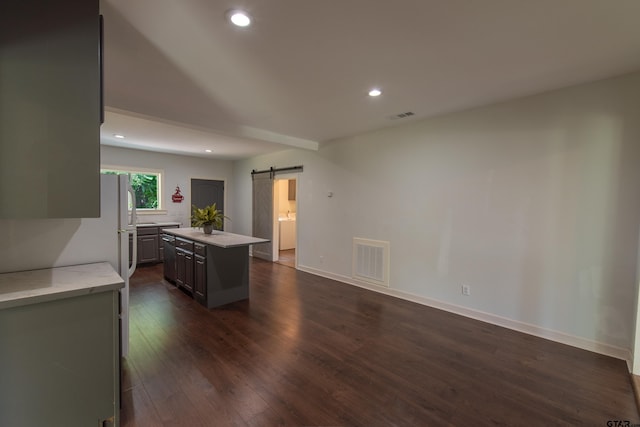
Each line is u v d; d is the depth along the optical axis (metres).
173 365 2.48
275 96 3.03
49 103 1.50
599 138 2.66
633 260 2.54
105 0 1.58
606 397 2.12
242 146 5.93
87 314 1.64
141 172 6.55
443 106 3.33
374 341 2.94
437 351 2.75
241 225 7.81
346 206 4.96
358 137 4.73
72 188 1.56
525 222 3.08
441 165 3.72
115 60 2.27
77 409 1.64
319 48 2.10
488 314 3.38
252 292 4.48
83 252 2.18
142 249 6.13
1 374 1.45
